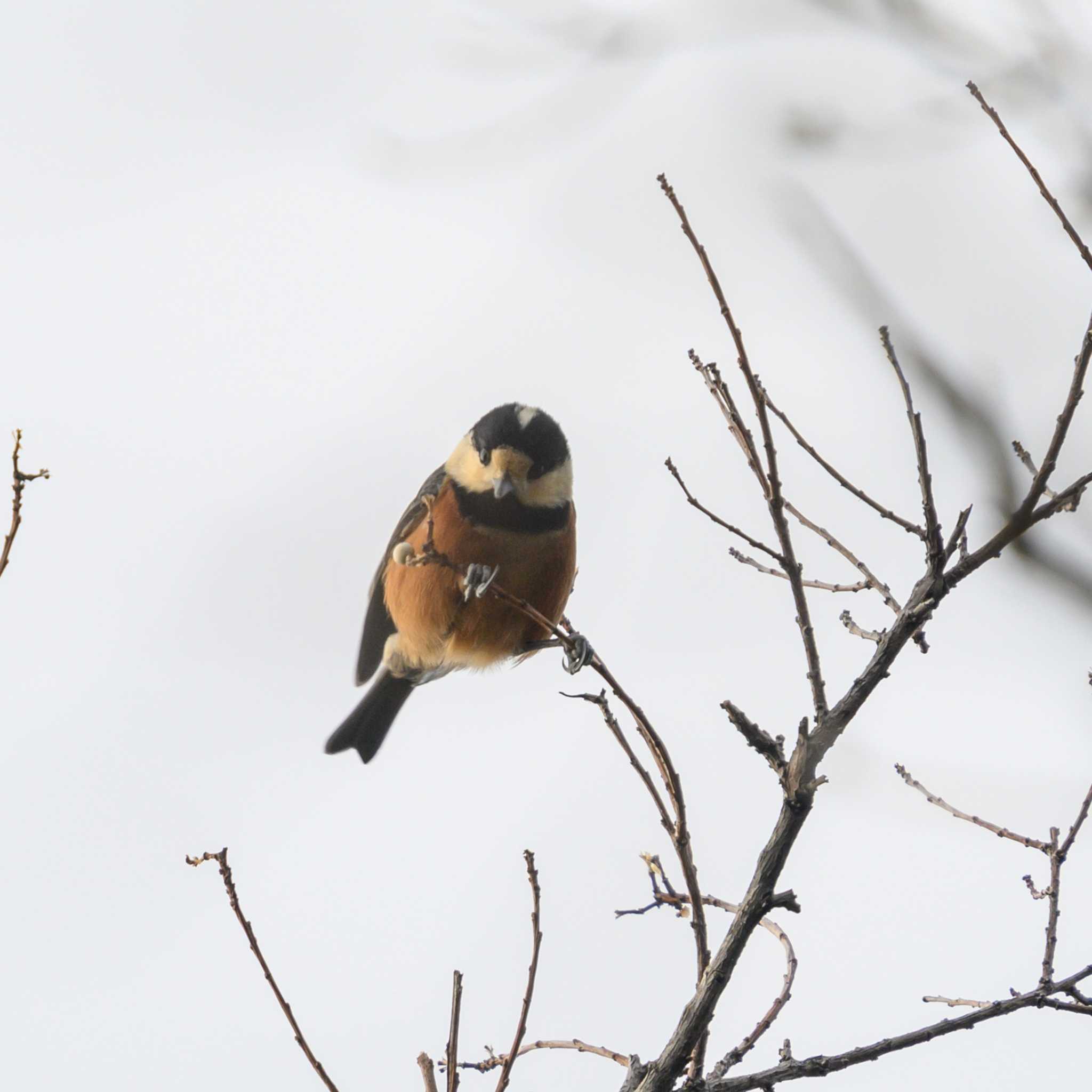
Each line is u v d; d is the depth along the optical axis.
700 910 8.52
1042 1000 8.61
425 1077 8.59
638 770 8.63
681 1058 8.08
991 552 7.97
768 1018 8.95
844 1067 8.38
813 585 9.48
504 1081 8.41
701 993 8.15
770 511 8.16
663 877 9.93
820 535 9.45
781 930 9.82
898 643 8.11
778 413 8.55
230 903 8.82
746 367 8.00
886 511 8.32
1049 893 8.98
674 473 8.55
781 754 8.21
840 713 8.09
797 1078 8.34
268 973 8.73
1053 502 7.80
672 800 8.59
